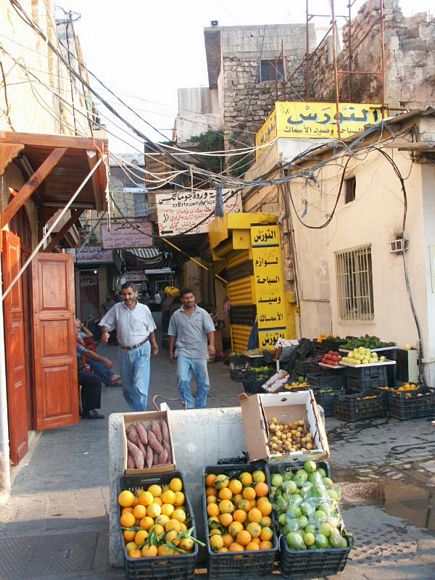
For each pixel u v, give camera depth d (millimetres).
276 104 12898
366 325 10117
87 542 4312
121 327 7500
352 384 8969
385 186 9352
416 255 8625
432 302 8469
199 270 22969
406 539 4277
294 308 13148
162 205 14633
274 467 3994
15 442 6059
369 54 14195
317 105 13023
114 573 3850
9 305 5922
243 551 3631
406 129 8352
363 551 4105
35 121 8281
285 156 12883
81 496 5340
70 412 8023
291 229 12867
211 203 14750
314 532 3711
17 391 6238
